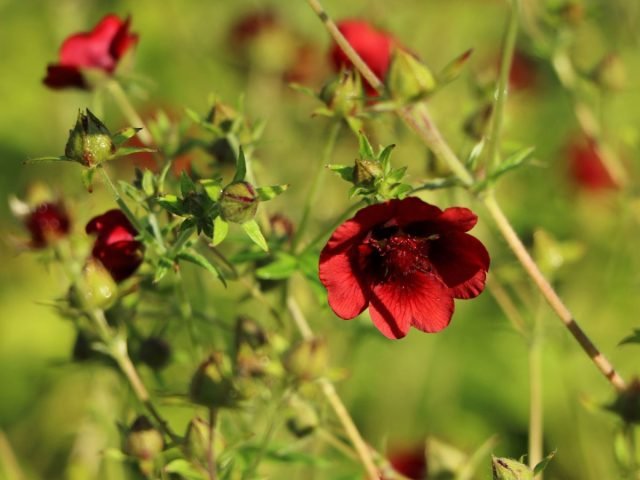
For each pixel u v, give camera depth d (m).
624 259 0.73
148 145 0.63
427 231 0.56
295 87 0.59
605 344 0.73
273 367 0.58
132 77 0.63
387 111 0.59
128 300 0.60
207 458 0.57
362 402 0.75
